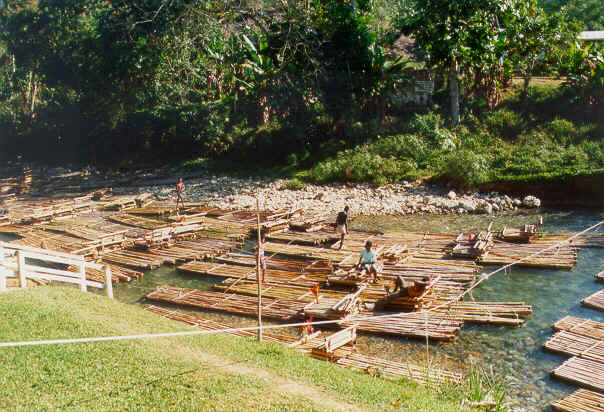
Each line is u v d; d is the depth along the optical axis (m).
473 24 35.19
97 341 9.37
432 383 10.15
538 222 24.59
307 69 41.47
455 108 37.44
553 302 15.16
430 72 41.25
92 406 7.20
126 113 52.12
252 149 43.41
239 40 41.38
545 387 10.60
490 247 20.50
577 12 46.78
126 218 30.78
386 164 34.12
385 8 51.44
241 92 47.44
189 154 48.12
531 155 31.59
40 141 60.31
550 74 41.03
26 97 63.12
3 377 7.89
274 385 8.27
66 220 30.72
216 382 8.12
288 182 36.47
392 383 9.64
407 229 25.16
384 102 40.50
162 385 7.92
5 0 60.88
